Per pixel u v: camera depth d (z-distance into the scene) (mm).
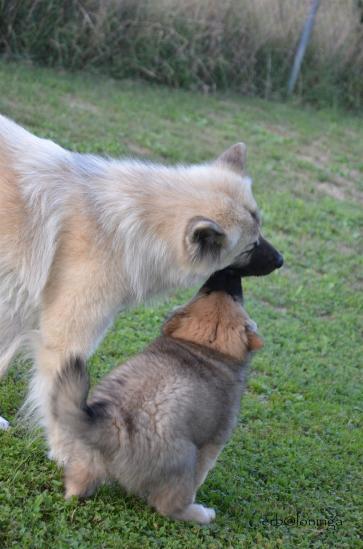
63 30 11656
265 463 4660
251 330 4176
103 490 3877
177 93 12320
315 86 14266
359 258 8539
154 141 9773
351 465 4863
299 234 8711
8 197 4059
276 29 13734
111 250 4008
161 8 12492
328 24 14344
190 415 3736
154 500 3799
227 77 13406
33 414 4152
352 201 10141
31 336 4117
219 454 4469
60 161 4211
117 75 12156
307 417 5359
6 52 11367
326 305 7344
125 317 6086
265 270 4508
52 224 4023
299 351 6355
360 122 13914
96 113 10109
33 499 3680
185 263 4082
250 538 3875
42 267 4008
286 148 11320
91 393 3861
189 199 4133
